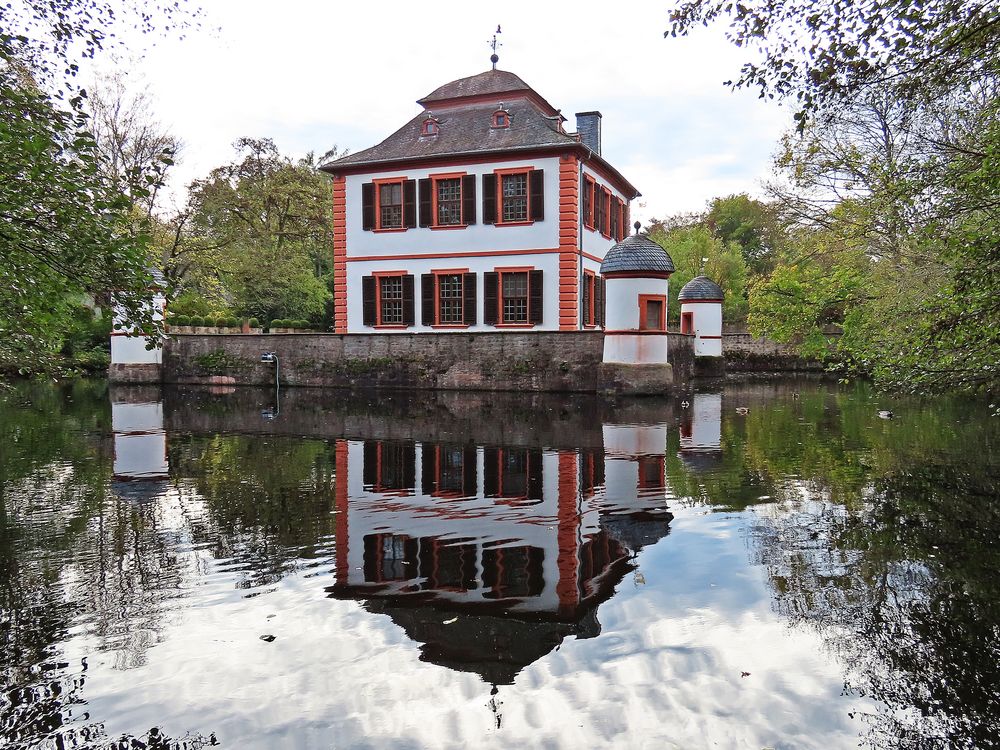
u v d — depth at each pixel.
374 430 14.04
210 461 10.59
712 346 33.34
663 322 22.22
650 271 21.69
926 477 8.73
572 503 7.78
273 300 39.59
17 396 23.28
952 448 10.77
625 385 21.77
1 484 9.01
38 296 6.43
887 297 13.05
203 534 6.67
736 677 3.85
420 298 26.84
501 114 26.44
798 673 3.90
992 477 8.70
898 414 15.59
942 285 8.02
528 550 6.07
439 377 25.05
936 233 7.41
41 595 5.16
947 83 6.04
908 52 5.53
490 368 24.34
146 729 3.44
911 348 7.40
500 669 3.95
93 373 35.47
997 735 3.31
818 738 3.30
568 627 4.50
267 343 27.98
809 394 22.22
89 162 5.98
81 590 5.25
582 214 26.06
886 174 7.98
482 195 25.88
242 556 6.00
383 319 27.58
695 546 6.10
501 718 3.48
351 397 22.42
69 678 3.93
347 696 3.71
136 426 14.90
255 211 39.84
